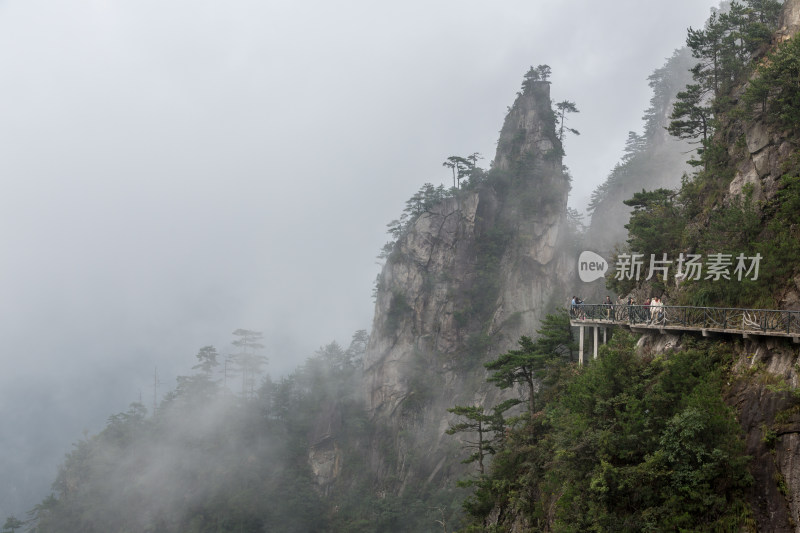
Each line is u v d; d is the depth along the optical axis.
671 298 34.00
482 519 39.06
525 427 38.44
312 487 126.19
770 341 23.09
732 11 42.62
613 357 27.28
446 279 140.12
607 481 23.92
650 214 43.06
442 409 125.12
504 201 146.50
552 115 151.00
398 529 105.62
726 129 38.28
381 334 141.25
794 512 19.20
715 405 22.45
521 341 44.22
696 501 21.30
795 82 30.70
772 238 27.72
